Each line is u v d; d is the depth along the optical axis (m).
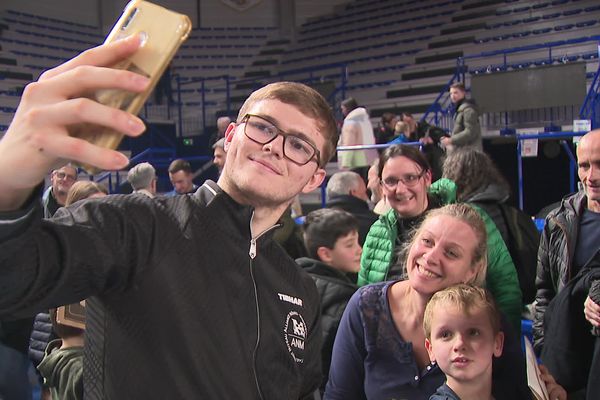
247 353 0.94
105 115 0.57
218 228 0.95
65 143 0.56
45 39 15.50
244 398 0.92
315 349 1.17
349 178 3.37
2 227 0.61
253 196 0.96
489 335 1.42
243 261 0.97
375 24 15.93
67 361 1.60
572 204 2.24
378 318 1.64
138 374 0.85
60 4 16.25
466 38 13.57
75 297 0.77
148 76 0.62
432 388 1.53
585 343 1.93
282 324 1.04
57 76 0.59
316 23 17.34
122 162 0.58
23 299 0.68
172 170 5.11
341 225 2.38
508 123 10.18
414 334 1.59
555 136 5.28
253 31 17.77
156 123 13.27
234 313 0.93
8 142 0.57
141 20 0.65
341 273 2.34
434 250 1.56
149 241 0.86
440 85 12.80
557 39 11.86
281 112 0.96
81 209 0.82
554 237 2.27
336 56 15.72
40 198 0.63
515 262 2.46
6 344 2.01
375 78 14.10
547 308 2.06
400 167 2.31
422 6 15.57
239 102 15.45
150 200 0.91
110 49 0.61
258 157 0.95
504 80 9.85
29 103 0.58
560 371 1.92
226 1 17.73
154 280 0.86
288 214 3.15
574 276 2.14
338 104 12.93
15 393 2.00
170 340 0.86
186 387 0.86
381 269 2.32
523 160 9.14
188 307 0.88
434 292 1.55
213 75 17.14
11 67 14.38
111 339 0.88
